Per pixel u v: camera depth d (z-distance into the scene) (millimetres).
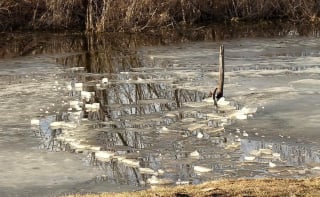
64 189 14070
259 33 38969
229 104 21406
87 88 24750
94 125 19609
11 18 41438
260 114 20000
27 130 19125
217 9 44094
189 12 43062
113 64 30016
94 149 17188
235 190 10977
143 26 41062
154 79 26203
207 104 21688
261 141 17312
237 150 16688
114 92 24078
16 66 29594
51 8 41406
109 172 15250
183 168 15398
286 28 40969
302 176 14391
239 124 19047
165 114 20688
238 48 33250
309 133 17766
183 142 17578
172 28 41656
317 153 16141
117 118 20406
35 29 41719
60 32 41156
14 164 15969
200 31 40469
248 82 24531
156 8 41500
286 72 26281
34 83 25688
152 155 16547
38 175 15117
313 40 35344
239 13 44281
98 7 41594
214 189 11156
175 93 23625
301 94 22266
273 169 14984
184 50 33281
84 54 33125
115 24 40906
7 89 24547
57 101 22672
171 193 10984
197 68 28125
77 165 15828
